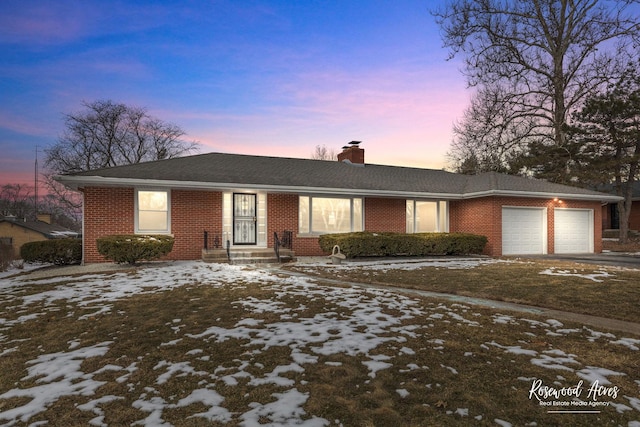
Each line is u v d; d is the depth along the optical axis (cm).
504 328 505
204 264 1244
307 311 599
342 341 446
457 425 262
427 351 412
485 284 864
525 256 1628
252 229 1515
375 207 1727
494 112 2723
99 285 852
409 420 269
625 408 286
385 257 1530
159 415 277
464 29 2516
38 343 458
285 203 1567
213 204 1455
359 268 1186
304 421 266
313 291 771
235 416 274
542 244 1764
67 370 368
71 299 707
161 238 1224
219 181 1391
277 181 1518
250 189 1448
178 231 1402
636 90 2181
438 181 1972
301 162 1952
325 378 342
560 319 555
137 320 554
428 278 964
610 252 1908
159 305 648
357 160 2088
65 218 4759
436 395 308
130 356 405
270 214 1536
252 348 425
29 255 1326
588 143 2334
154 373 358
